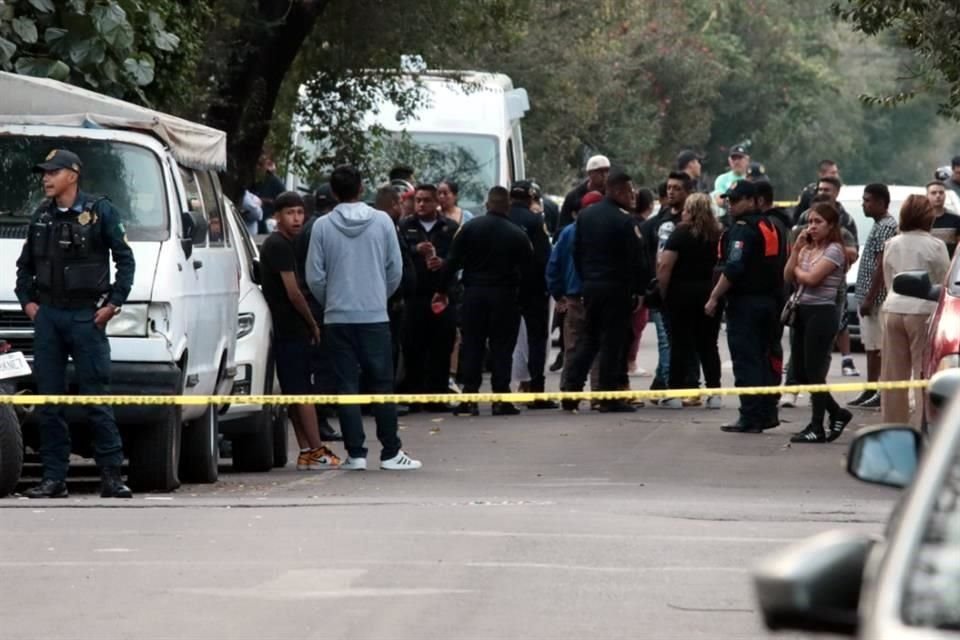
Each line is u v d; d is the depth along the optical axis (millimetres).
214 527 32719
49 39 49969
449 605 25766
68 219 36656
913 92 49969
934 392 14922
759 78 176750
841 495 39688
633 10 127938
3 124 40656
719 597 26484
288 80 74000
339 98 73000
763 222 52188
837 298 50688
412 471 45062
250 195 69750
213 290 42812
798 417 58094
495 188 59219
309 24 66438
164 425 39094
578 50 117438
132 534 31859
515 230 58969
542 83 115375
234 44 65562
